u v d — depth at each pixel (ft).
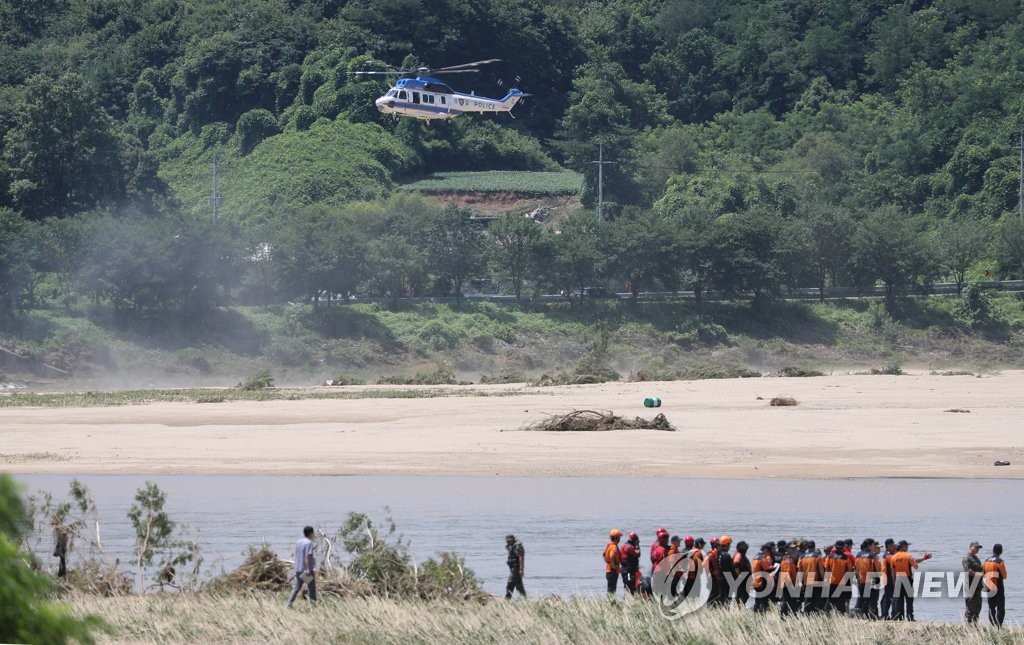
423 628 292.40
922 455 602.44
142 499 378.32
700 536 424.87
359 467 593.42
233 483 552.82
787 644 281.74
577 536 430.20
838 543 327.67
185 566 387.55
